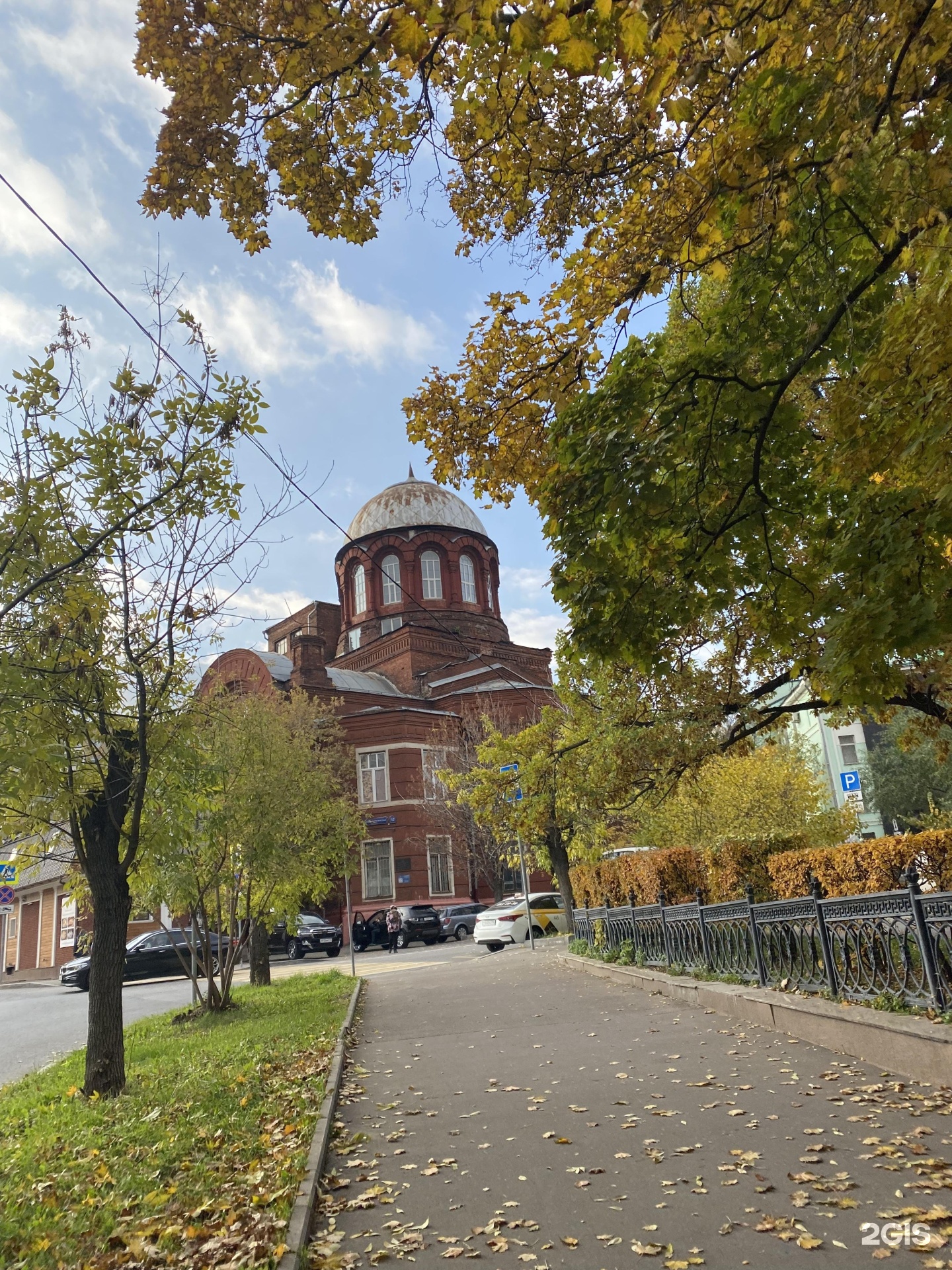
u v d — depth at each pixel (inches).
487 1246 167.5
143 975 1221.1
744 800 797.2
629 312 282.7
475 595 2246.6
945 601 194.9
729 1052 305.7
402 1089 305.3
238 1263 159.6
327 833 799.7
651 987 482.3
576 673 475.5
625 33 162.4
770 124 206.7
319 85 241.9
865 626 198.4
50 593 297.9
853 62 183.9
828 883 350.3
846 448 237.0
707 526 253.6
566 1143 223.3
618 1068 300.7
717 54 201.0
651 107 190.1
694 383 241.6
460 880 1742.1
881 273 225.1
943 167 189.0
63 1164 255.6
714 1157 201.2
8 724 262.7
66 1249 180.9
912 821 681.0
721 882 460.8
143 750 372.8
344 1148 238.1
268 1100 305.4
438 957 1143.0
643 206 278.5
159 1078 390.0
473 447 358.0
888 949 282.7
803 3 192.7
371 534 2230.6
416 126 245.0
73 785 357.4
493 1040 385.4
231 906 688.4
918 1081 242.4
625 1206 179.3
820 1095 239.9
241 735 658.2
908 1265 144.9
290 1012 583.5
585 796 529.0
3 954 2096.5
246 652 1915.6
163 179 258.4
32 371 309.9
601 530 244.1
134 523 330.6
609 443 234.8
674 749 437.4
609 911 625.0
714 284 347.6
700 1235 162.9
